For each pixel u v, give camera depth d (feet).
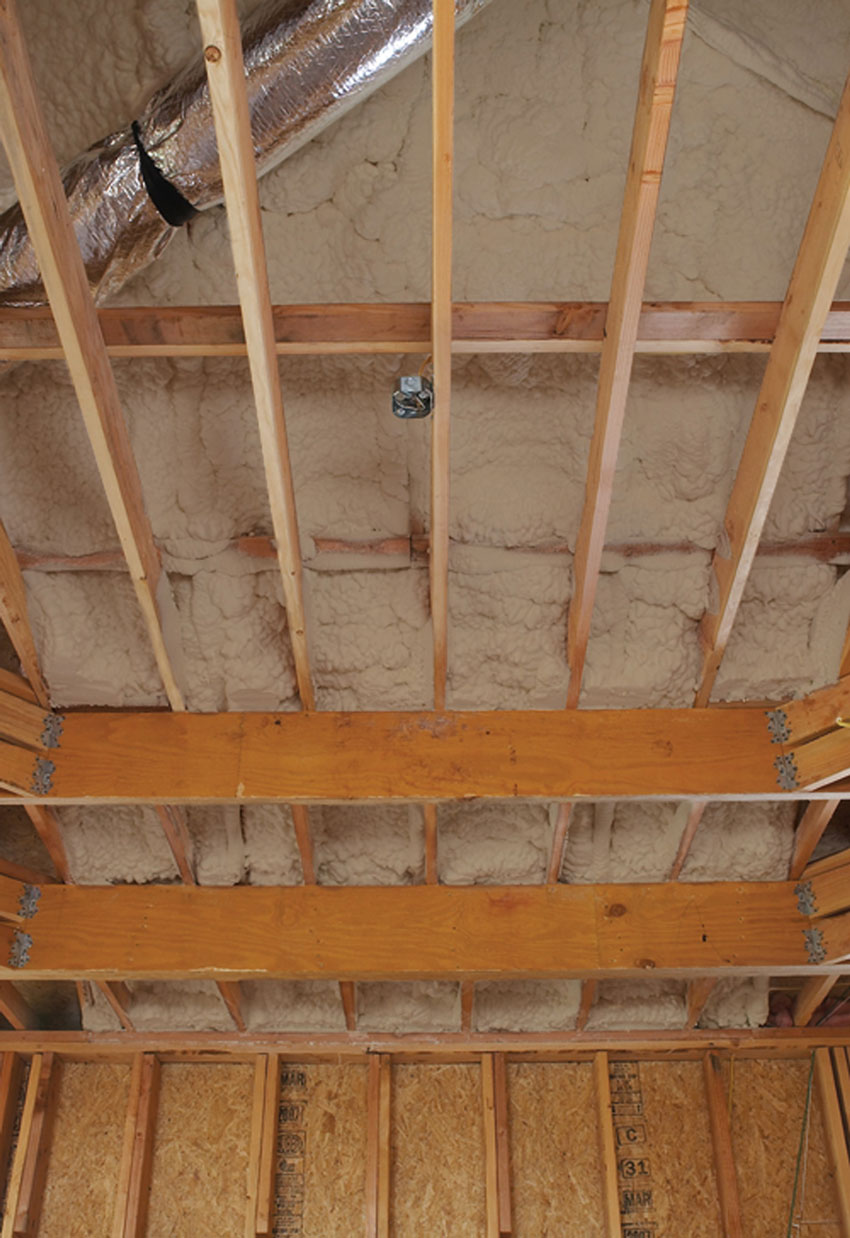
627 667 14.29
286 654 14.35
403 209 12.00
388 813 16.22
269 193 11.87
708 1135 19.44
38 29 10.67
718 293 12.34
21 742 14.12
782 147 11.84
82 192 10.18
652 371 12.81
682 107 11.75
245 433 13.16
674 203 12.05
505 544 13.87
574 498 13.55
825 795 14.15
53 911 16.19
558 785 14.02
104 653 14.25
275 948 15.90
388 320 10.89
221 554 13.87
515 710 14.51
